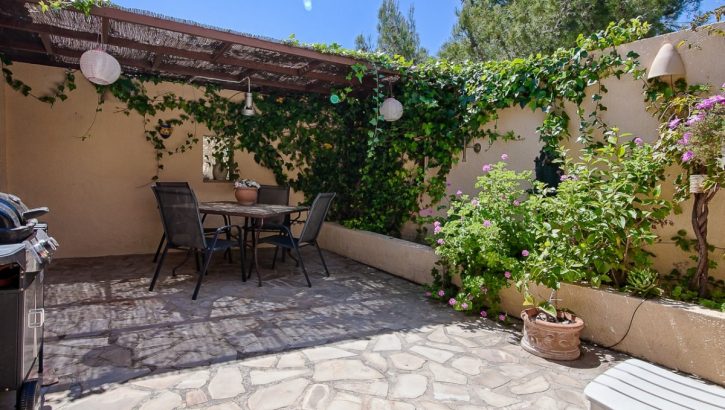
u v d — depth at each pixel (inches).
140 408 73.3
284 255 202.4
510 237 126.1
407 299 144.3
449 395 81.0
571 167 125.0
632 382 61.4
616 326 104.5
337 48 168.7
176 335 106.3
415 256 166.2
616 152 119.9
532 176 153.9
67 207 189.2
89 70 137.6
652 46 118.9
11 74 175.6
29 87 179.0
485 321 123.6
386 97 207.0
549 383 86.8
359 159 239.8
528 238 121.7
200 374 86.3
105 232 197.3
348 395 79.9
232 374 86.7
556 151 138.2
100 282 152.7
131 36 149.3
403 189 206.4
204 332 108.8
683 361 92.4
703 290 105.2
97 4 123.0
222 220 220.2
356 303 138.4
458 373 90.3
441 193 190.5
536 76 145.4
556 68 139.9
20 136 178.5
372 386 83.5
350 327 116.0
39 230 77.6
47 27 139.3
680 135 102.0
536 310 108.7
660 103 116.4
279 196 209.3
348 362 93.9
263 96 226.1
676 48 113.7
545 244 115.3
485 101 165.6
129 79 194.4
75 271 167.2
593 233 111.7
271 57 170.6
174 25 134.7
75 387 79.5
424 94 184.7
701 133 95.3
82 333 105.5
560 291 116.4
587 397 58.7
